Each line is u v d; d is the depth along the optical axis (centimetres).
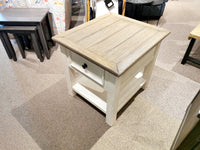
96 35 112
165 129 123
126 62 89
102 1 206
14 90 154
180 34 241
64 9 206
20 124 127
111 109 111
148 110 136
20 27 164
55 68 180
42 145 114
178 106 139
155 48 120
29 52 204
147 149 112
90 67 102
